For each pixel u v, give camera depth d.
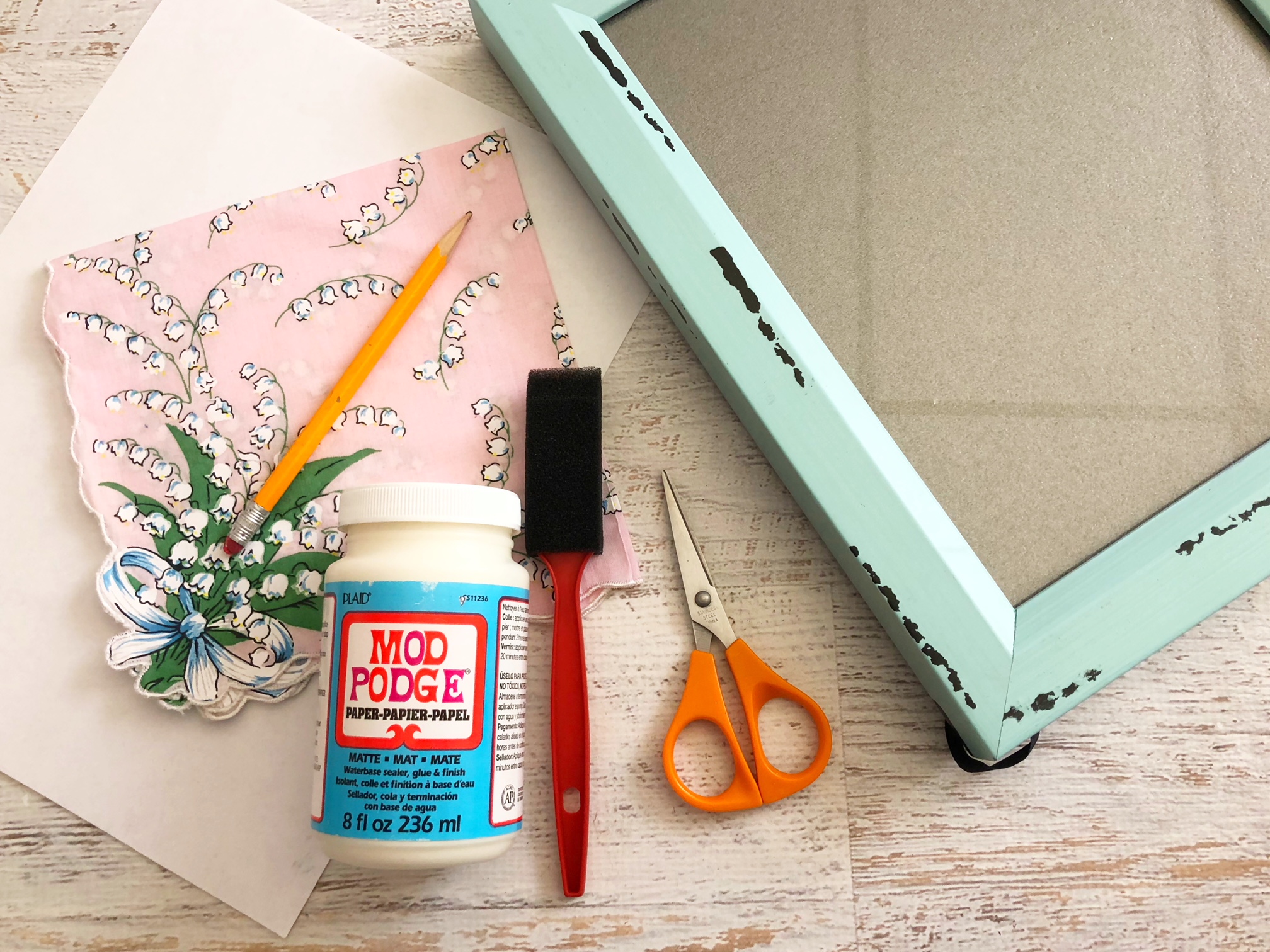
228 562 0.47
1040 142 0.46
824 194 0.45
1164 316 0.45
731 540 0.48
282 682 0.46
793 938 0.45
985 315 0.44
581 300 0.50
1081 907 0.46
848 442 0.43
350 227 0.50
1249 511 0.43
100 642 0.46
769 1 0.47
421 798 0.38
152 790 0.45
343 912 0.45
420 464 0.48
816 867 0.46
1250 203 0.45
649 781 0.46
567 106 0.46
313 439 0.47
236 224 0.49
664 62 0.46
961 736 0.45
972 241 0.45
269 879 0.45
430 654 0.38
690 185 0.45
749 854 0.46
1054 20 0.47
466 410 0.49
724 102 0.46
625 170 0.45
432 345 0.49
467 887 0.45
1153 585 0.42
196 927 0.44
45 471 0.47
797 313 0.44
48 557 0.46
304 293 0.49
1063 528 0.43
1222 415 0.44
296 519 0.47
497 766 0.39
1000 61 0.47
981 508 0.43
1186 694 0.48
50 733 0.45
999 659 0.42
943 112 0.46
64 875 0.45
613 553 0.48
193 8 0.52
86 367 0.48
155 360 0.48
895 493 0.42
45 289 0.49
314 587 0.46
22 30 0.51
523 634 0.42
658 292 0.49
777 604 0.48
